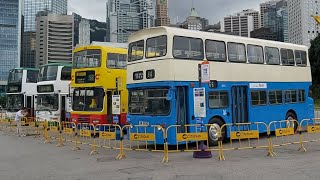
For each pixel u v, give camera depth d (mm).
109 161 12125
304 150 13406
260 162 11102
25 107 32281
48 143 18609
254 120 17047
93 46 21469
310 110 20703
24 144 18375
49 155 14000
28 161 12508
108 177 9336
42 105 26922
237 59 16734
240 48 17000
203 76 12719
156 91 14461
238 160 11617
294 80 19875
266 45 18453
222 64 15969
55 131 21344
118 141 18016
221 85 15766
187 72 14539
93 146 15438
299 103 20000
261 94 17688
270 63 18469
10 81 33469
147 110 14703
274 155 12508
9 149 16250
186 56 14625
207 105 15039
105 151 14812
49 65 27500
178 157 12633
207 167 10398
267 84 18094
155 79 14414
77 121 21547
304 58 20922
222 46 16156
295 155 12469
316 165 10352
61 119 26234
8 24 116625
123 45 28234
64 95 26719
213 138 15102
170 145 15156
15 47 117125
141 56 15234
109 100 20891
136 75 15367
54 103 26266
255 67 17547
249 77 17156
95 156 13438
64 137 21016
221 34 16406
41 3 150375
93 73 21156
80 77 21844
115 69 21375
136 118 15086
